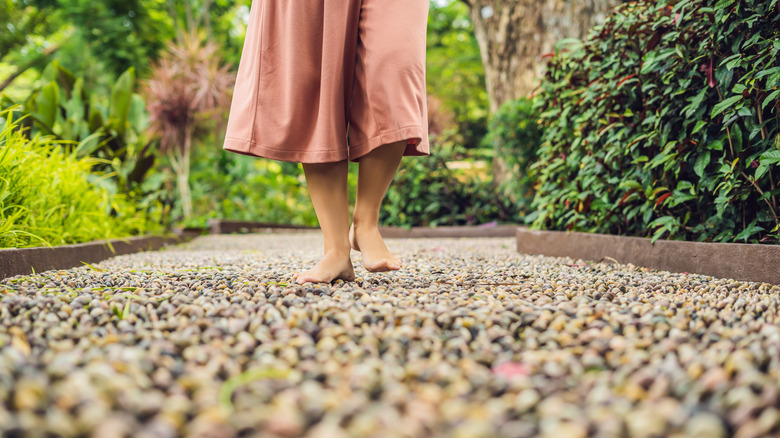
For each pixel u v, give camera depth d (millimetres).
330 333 1064
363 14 1737
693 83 2330
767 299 1439
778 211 2076
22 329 1099
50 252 2314
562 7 6055
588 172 2898
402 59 1686
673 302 1428
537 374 839
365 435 605
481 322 1150
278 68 1781
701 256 2119
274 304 1379
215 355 918
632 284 1882
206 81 7152
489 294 1568
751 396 691
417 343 1019
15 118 3979
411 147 1879
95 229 3307
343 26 1715
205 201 8148
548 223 3506
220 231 6996
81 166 3568
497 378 789
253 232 7578
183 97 7000
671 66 2375
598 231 3080
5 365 790
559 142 3400
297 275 1943
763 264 1840
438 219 6426
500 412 679
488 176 6977
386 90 1685
